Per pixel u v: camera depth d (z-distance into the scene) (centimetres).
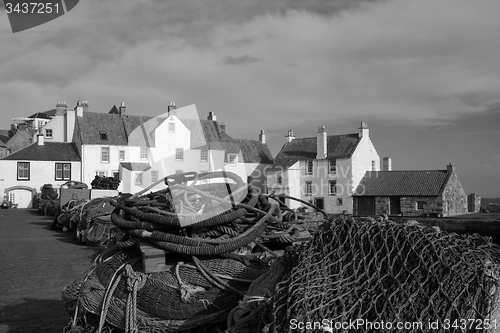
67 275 936
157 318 399
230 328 331
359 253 314
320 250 337
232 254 422
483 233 974
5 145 6150
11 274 946
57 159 4706
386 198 4744
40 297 743
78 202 1977
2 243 1486
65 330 471
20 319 616
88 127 4841
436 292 274
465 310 265
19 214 3400
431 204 4500
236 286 403
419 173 4806
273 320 288
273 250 489
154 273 412
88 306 439
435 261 291
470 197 5256
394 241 308
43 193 4219
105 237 1370
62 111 5544
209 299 393
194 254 405
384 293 284
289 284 307
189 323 389
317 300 287
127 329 396
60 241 1542
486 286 272
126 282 417
